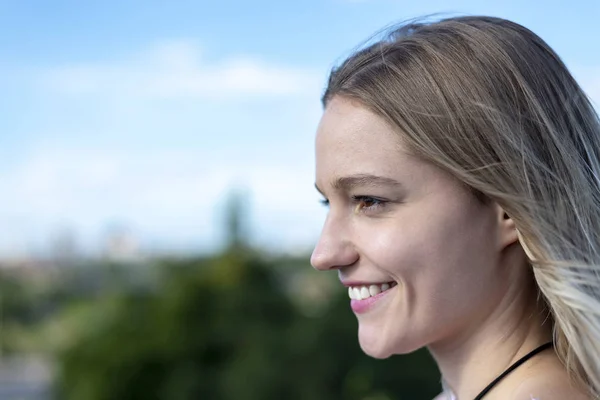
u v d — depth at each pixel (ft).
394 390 21.25
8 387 27.99
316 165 4.52
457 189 4.14
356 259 4.37
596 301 3.95
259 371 22.06
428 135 4.09
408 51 4.30
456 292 4.21
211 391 22.61
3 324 31.30
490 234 4.22
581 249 4.14
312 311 23.43
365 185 4.22
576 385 4.02
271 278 24.56
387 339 4.33
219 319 23.76
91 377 24.25
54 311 30.09
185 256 25.95
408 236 4.16
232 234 25.49
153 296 24.81
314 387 21.68
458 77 4.15
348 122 4.28
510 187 4.07
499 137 4.08
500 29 4.39
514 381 4.20
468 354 4.40
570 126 4.33
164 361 23.71
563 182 4.16
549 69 4.37
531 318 4.34
